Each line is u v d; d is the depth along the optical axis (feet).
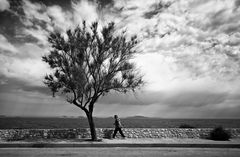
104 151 34.32
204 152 33.58
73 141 44.70
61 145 40.37
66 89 47.44
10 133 49.73
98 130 52.65
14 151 34.19
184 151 34.55
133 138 51.44
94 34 48.57
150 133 52.95
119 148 38.17
